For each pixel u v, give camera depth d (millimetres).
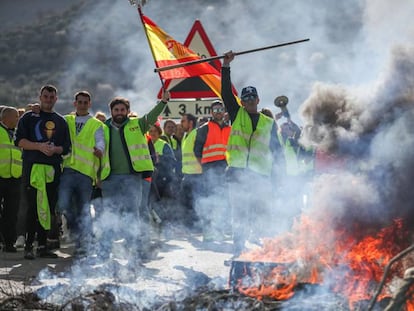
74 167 11602
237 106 11188
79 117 11711
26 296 7699
